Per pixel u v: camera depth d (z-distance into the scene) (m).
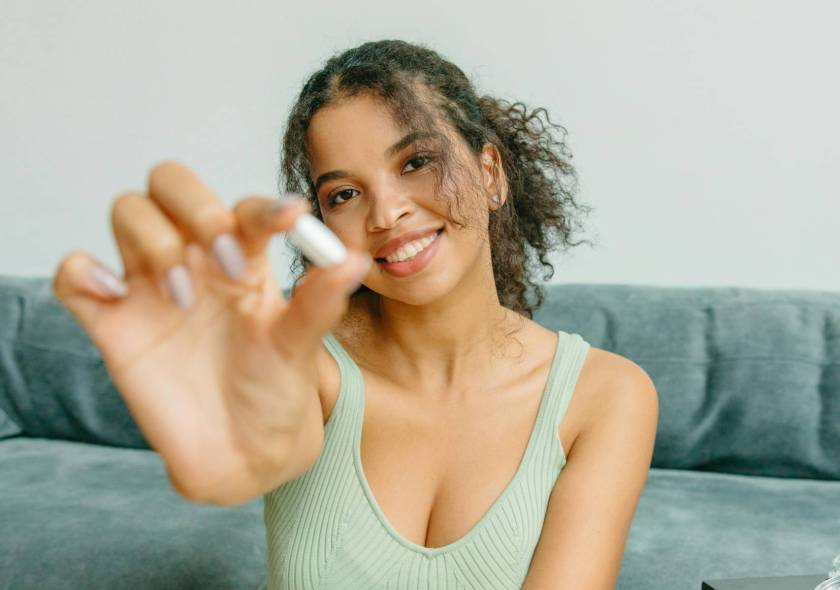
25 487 1.29
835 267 1.66
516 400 0.84
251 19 1.74
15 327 1.57
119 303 0.45
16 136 1.82
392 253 0.75
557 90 1.67
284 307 0.45
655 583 1.05
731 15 1.62
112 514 1.19
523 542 0.78
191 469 0.46
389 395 0.83
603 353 0.88
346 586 0.78
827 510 1.21
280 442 0.47
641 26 1.64
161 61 1.77
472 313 0.82
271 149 1.77
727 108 1.64
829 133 1.62
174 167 0.41
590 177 1.68
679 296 1.43
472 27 1.67
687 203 1.66
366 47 0.80
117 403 1.51
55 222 1.84
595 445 0.82
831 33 1.60
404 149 0.74
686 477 1.35
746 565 1.07
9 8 1.79
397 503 0.80
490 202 0.88
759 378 1.34
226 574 1.10
